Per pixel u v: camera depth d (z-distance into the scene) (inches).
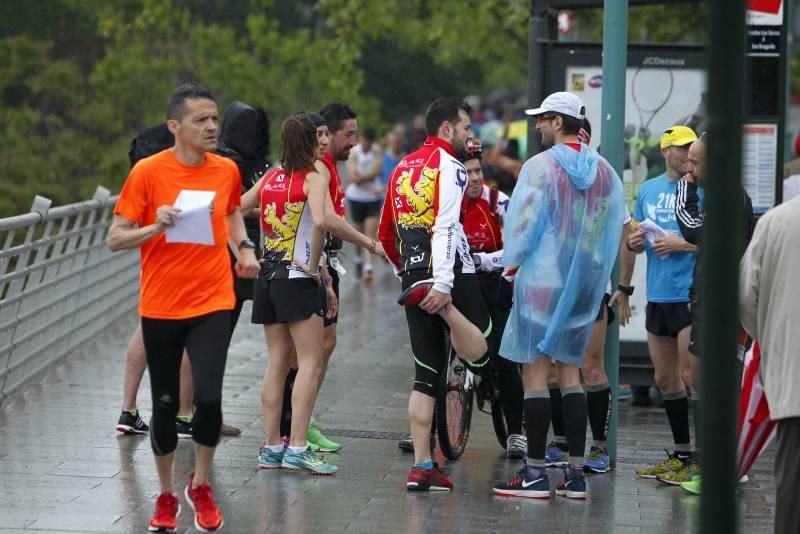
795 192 1239.5
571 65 1131.3
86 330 1333.7
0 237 1684.3
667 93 1139.9
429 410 779.4
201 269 652.1
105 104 2003.0
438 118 780.0
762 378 602.2
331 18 1984.5
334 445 892.6
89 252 1322.6
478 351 773.3
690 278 837.8
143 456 842.2
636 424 1049.5
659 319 845.2
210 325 653.9
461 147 783.7
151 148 898.1
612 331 861.2
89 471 796.0
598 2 1123.3
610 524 714.8
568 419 773.3
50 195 1899.6
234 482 789.9
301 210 800.9
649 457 912.9
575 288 754.8
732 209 393.7
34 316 1101.7
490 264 879.7
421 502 753.6
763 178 1082.7
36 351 1109.1
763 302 591.2
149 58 2086.6
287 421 900.6
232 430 928.9
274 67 2309.3
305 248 806.5
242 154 916.6
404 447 895.1
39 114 1924.2
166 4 2062.0
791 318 578.2
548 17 1151.6
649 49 1138.0
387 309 1768.0
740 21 389.4
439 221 762.2
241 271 674.2
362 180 2124.8
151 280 653.9
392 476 821.2
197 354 652.1
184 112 642.8
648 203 876.6
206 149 645.9
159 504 668.7
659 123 1142.3
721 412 398.3
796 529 588.4
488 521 714.2
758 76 1077.1
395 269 821.2
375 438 943.0
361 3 1966.0
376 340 1473.9
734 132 391.5
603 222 762.2
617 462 892.6
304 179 802.2
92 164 1961.1
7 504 713.0
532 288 756.6
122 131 2023.9
